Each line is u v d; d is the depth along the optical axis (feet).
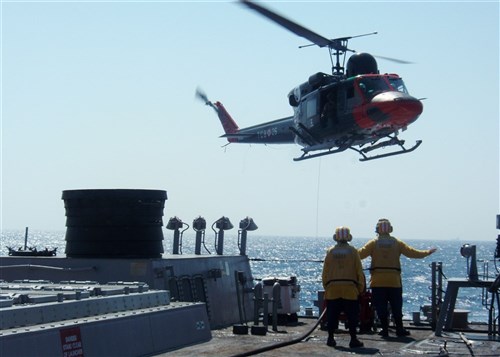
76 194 42.32
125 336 23.07
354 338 36.86
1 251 516.73
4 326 20.26
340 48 93.40
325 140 93.45
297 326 46.55
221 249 49.98
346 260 37.76
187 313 26.71
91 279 40.86
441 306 43.14
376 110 86.02
